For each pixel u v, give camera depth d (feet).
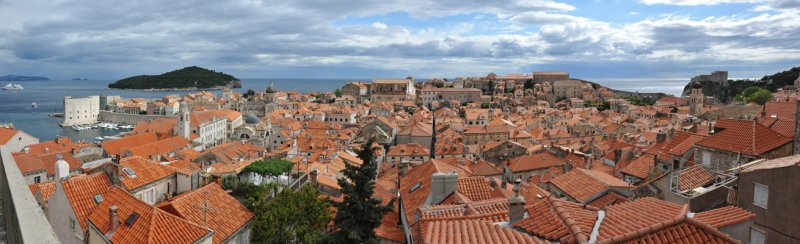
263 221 141.69
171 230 118.42
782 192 79.66
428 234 74.28
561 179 158.61
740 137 155.33
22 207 42.01
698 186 122.52
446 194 133.39
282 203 147.74
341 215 114.62
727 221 77.77
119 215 126.31
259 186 180.86
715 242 64.49
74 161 301.63
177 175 169.37
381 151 503.61
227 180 181.68
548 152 391.65
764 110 222.69
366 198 114.73
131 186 151.74
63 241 142.51
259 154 444.55
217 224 133.69
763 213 82.89
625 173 201.87
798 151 139.03
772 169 81.41
